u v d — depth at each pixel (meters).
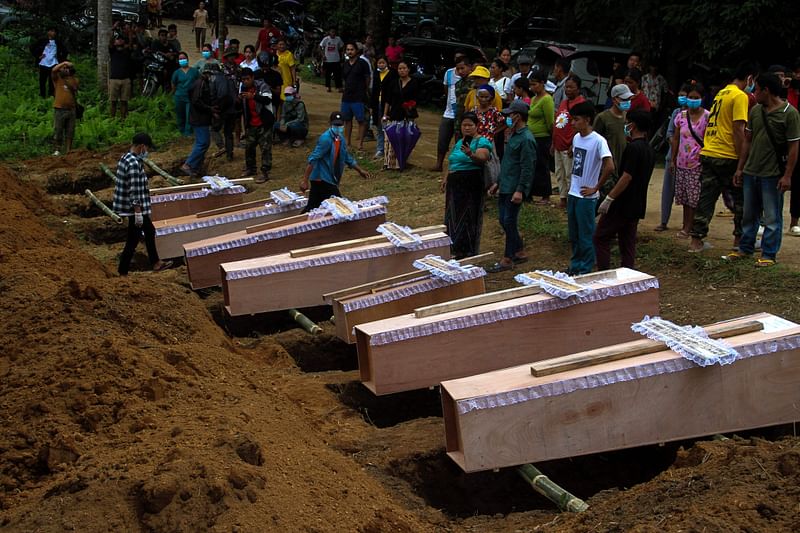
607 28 24.34
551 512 6.34
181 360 7.90
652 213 13.77
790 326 7.04
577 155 10.14
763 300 9.55
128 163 12.12
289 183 18.14
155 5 37.00
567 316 8.02
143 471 5.44
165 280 11.62
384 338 7.76
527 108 11.21
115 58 23.45
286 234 11.64
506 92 15.49
